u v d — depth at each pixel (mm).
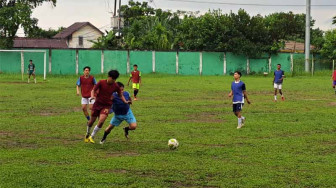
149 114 17234
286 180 8109
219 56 53750
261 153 10258
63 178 8047
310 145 11234
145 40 54031
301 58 55625
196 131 13297
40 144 11281
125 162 9281
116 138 12164
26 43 71125
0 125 14102
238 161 9500
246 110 18781
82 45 81750
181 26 57500
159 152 10414
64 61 48531
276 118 16266
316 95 26578
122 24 63188
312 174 8484
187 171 8664
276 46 53719
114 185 7715
